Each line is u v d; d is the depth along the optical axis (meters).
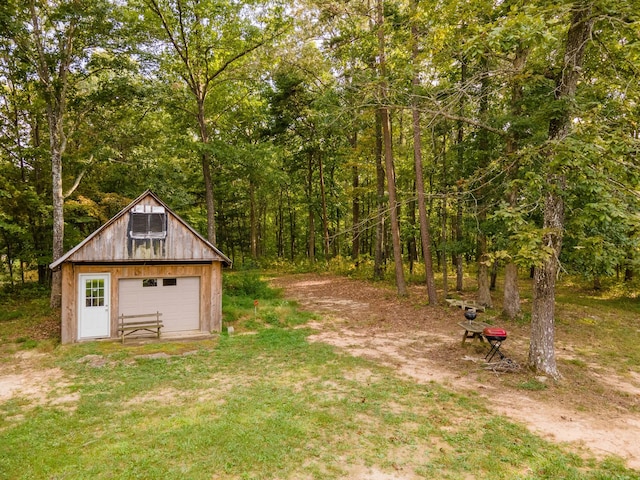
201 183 29.72
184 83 20.86
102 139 18.70
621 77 8.08
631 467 5.21
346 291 20.64
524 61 10.99
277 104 24.80
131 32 16.70
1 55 15.20
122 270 12.23
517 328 12.64
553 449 5.66
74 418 6.65
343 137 27.14
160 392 7.87
